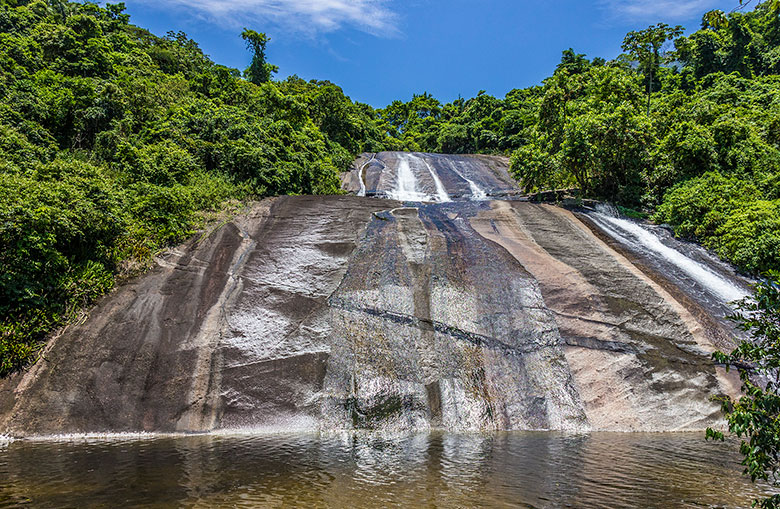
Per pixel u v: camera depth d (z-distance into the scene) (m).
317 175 24.77
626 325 11.24
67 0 49.78
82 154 18.25
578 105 24.22
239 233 14.76
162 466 6.55
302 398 9.51
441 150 62.09
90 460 6.85
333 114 40.56
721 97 32.41
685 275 14.06
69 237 11.34
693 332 11.20
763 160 19.33
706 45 43.69
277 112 32.38
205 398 9.34
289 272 12.83
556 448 7.61
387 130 72.31
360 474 6.22
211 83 36.66
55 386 9.11
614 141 20.62
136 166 17.38
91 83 21.86
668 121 23.72
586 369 10.18
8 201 10.20
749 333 11.29
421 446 7.72
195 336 10.50
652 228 17.89
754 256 14.20
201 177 18.44
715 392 9.80
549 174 21.34
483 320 11.23
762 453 4.03
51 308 10.40
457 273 12.85
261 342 10.58
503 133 55.75
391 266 13.09
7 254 10.11
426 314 11.32
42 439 8.16
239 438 8.28
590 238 16.05
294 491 5.58
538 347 10.63
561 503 5.27
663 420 9.22
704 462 6.85
